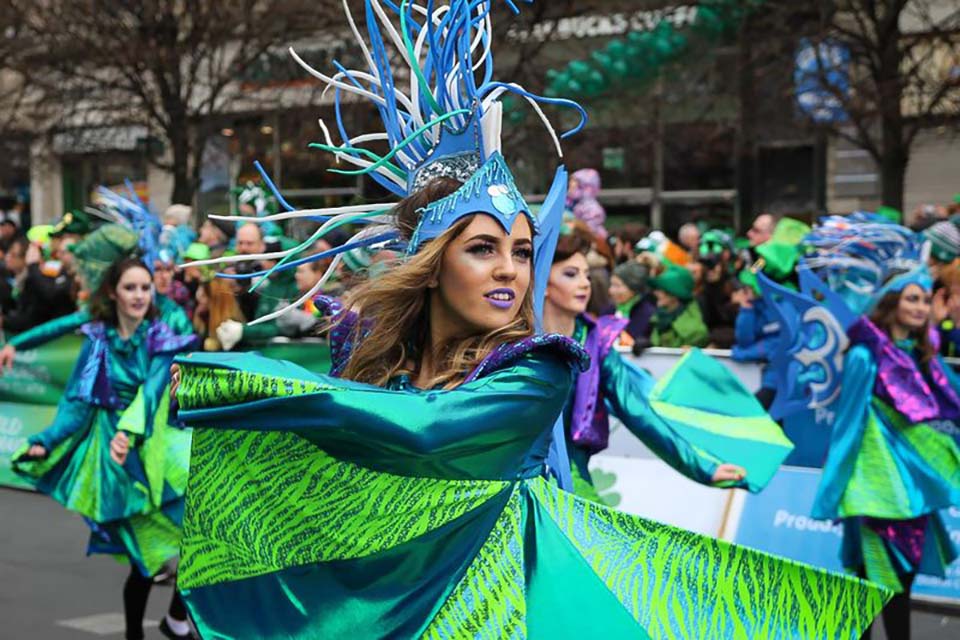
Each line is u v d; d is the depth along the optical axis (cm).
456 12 313
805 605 287
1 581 760
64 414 626
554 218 362
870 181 1902
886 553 593
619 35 1421
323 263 841
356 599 275
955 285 900
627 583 278
